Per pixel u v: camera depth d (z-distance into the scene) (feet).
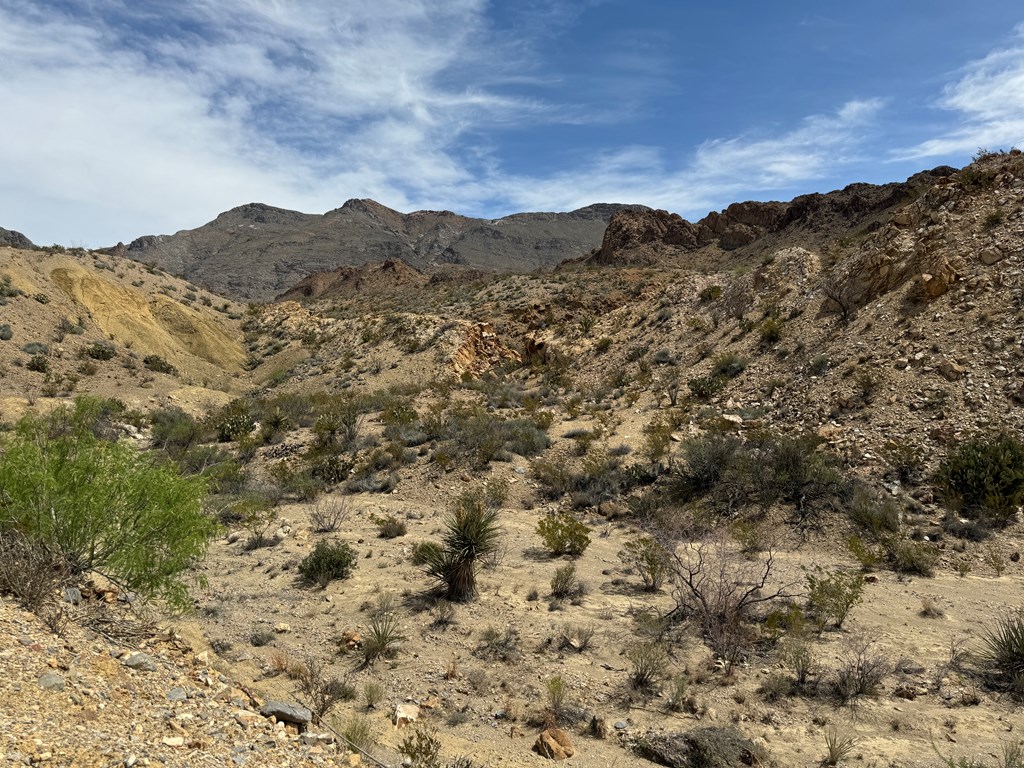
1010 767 17.37
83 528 21.17
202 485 24.39
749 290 104.99
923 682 24.11
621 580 37.42
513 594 34.86
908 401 56.34
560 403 96.43
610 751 19.69
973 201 76.64
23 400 91.86
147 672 17.13
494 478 59.57
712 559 39.19
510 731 20.89
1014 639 25.08
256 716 16.85
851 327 74.02
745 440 60.13
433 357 146.20
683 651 27.37
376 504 55.88
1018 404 50.01
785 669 25.41
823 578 36.14
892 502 45.37
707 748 18.63
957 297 64.69
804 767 18.26
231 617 30.07
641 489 55.01
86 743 12.28
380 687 23.58
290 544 43.80
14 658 14.64
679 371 93.40
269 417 86.38
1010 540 40.50
